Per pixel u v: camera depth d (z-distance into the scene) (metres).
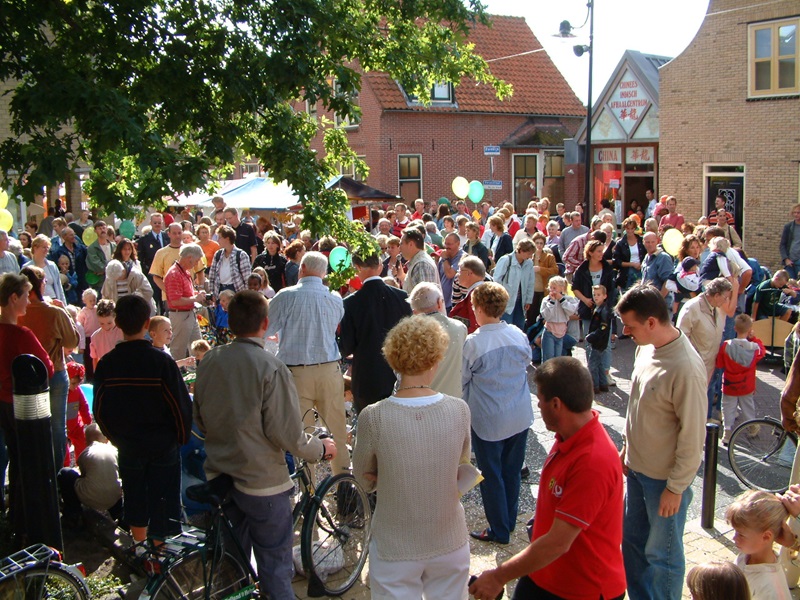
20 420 4.46
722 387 7.55
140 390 4.69
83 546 5.48
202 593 4.05
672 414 3.86
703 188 19.03
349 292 10.19
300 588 4.83
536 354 10.79
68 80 4.72
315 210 5.99
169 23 5.67
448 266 10.43
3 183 4.86
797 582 4.73
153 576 3.96
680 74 19.14
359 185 19.42
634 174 22.84
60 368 6.09
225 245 10.65
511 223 15.39
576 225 13.60
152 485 4.78
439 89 25.95
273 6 5.52
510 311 10.36
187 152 5.90
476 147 26.67
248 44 5.61
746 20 17.66
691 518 5.97
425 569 3.39
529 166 27.64
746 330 7.41
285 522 4.23
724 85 18.28
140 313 4.70
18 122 4.97
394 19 6.70
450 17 6.55
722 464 7.13
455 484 3.43
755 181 18.00
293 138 6.04
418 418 3.35
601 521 3.08
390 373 5.91
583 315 9.73
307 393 5.76
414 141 25.59
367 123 25.44
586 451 3.04
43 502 4.52
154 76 5.38
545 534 3.04
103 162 5.46
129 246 10.52
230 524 4.15
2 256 8.54
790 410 4.87
